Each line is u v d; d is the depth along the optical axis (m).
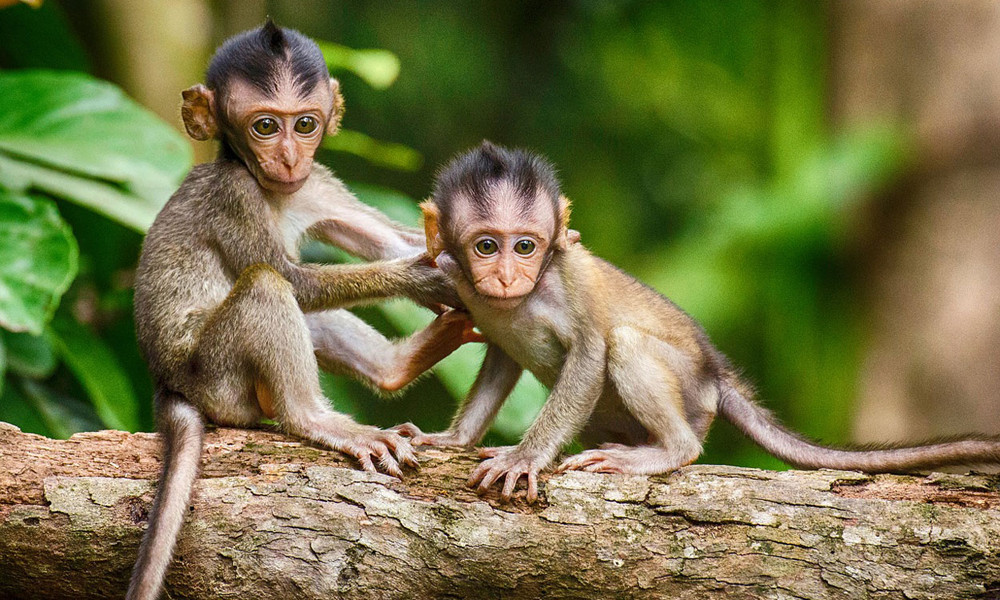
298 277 10.47
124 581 8.38
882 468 9.05
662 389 9.51
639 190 29.44
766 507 8.27
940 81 20.48
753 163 26.70
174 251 10.36
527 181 9.37
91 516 8.33
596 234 28.70
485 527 8.35
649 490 8.47
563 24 30.03
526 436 9.21
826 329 22.67
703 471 8.62
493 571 8.30
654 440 9.66
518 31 30.69
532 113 30.06
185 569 8.27
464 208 9.37
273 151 10.14
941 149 20.44
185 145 12.61
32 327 10.63
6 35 14.27
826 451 9.55
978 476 8.48
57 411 12.99
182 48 15.16
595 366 9.49
